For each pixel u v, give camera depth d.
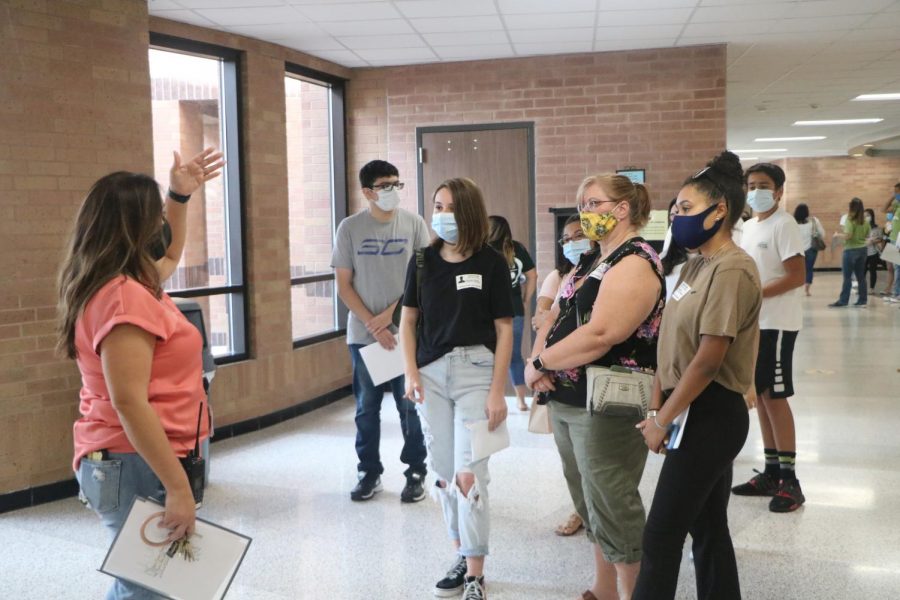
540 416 2.92
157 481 1.91
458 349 3.08
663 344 2.45
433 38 6.15
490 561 3.39
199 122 5.73
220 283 5.88
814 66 7.83
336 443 5.45
